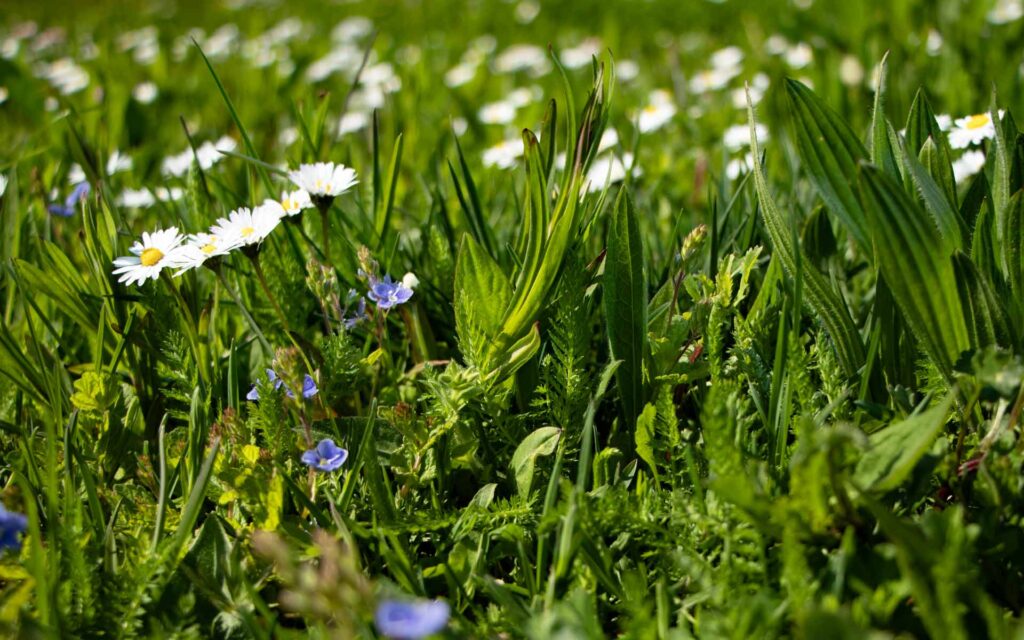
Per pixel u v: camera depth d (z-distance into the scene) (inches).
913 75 41.7
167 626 24.8
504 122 48.5
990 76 40.2
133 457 27.9
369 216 32.7
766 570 24.7
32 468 26.5
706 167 35.4
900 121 37.8
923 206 26.8
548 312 28.2
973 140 30.9
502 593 24.6
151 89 58.4
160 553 25.2
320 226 31.1
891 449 24.5
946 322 25.5
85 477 25.9
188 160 37.2
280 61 66.9
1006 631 23.4
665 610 24.4
